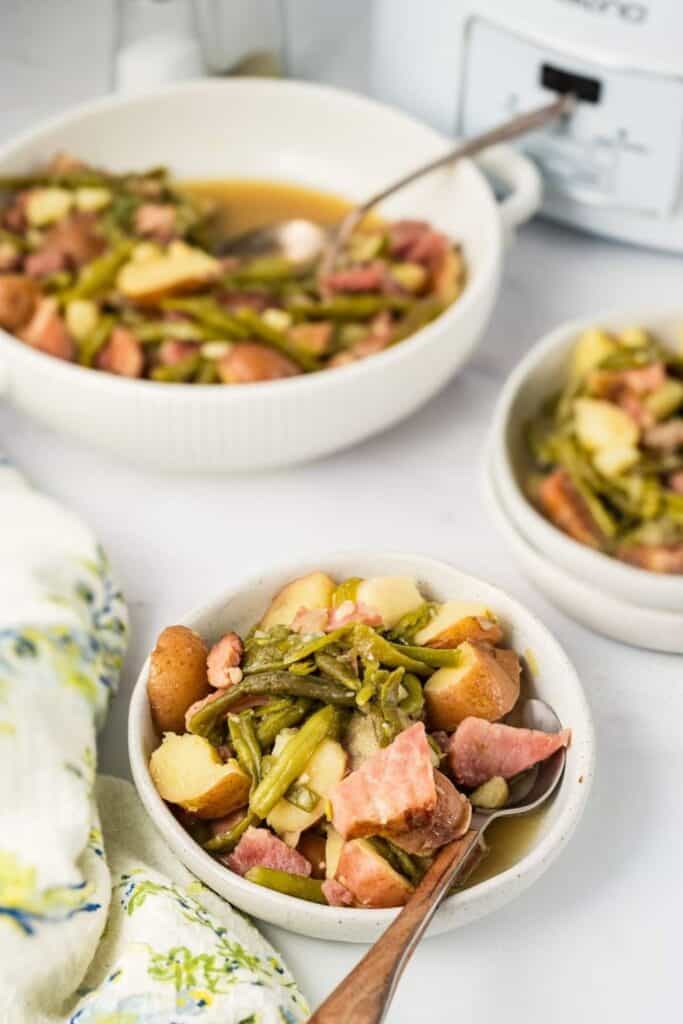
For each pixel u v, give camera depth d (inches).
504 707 33.6
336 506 40.2
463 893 31.4
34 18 53.3
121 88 48.9
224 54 49.5
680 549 37.4
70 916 31.4
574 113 43.2
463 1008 32.4
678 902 33.7
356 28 53.2
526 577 37.6
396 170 45.1
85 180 44.3
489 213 42.1
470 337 40.2
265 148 46.3
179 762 32.6
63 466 41.0
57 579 36.2
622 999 32.5
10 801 32.4
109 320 41.0
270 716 32.9
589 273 45.6
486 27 43.1
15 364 38.6
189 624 34.5
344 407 38.5
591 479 38.4
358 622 33.7
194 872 32.3
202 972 30.9
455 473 40.9
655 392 39.1
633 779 35.3
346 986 29.4
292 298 42.2
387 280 42.3
